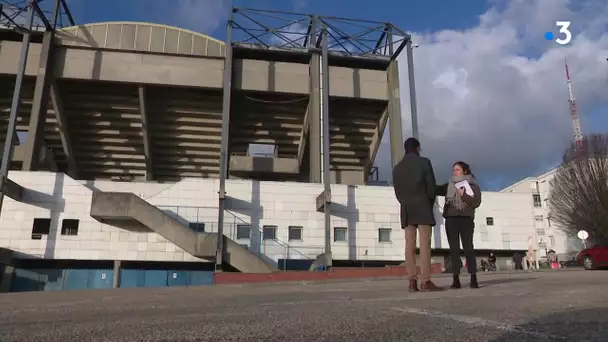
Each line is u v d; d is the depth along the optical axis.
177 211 26.47
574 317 2.95
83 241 25.12
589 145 40.81
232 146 37.12
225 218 26.64
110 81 29.86
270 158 34.75
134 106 32.72
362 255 27.52
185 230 23.23
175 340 2.40
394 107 32.69
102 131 34.50
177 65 30.62
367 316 3.21
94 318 3.44
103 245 25.23
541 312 3.24
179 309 4.10
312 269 24.48
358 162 39.72
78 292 8.17
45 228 25.02
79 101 32.09
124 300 5.60
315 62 31.78
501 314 3.19
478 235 30.41
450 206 6.29
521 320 2.88
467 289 5.77
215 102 32.81
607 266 20.83
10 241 24.58
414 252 5.74
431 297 4.71
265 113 34.38
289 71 32.06
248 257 23.12
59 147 36.38
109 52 30.20
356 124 36.41
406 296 4.98
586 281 7.34
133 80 29.98
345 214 27.88
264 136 36.53
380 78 33.69
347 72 33.16
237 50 31.67
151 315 3.61
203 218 26.56
